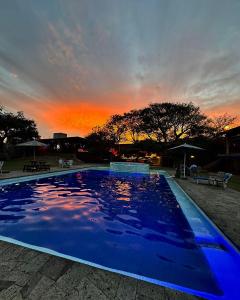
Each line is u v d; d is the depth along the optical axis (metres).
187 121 26.88
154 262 2.69
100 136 29.83
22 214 4.82
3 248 2.54
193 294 1.78
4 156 21.77
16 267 2.09
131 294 1.72
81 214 4.93
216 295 1.97
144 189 8.50
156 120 28.59
